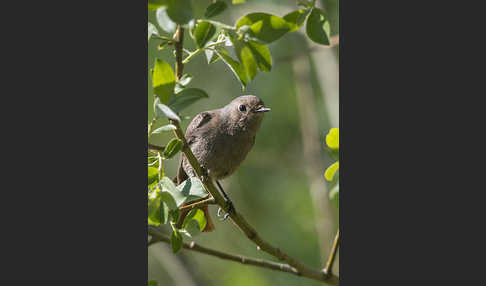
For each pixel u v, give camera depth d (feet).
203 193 19.25
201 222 23.27
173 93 17.46
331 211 43.01
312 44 44.55
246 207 49.62
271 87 50.44
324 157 47.47
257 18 18.25
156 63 17.10
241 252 47.96
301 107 45.47
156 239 23.76
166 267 45.88
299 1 19.02
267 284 46.14
